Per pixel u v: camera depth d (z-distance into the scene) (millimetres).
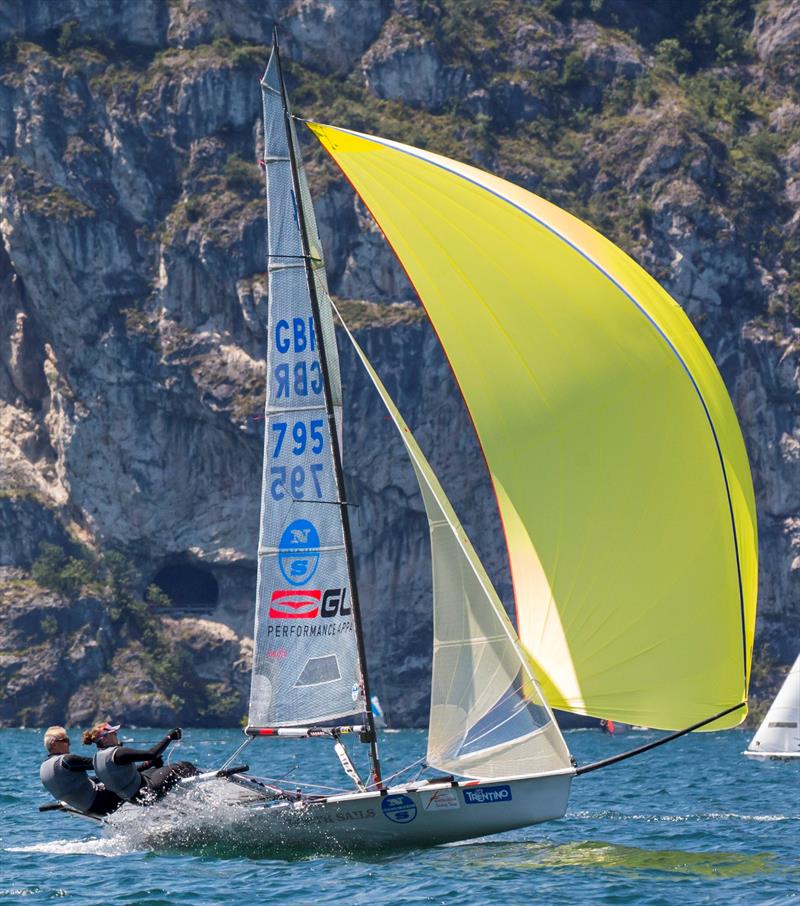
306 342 87625
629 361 84125
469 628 83625
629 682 82188
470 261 86375
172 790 85438
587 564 83875
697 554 82688
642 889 76000
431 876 79188
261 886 76812
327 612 86125
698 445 83062
